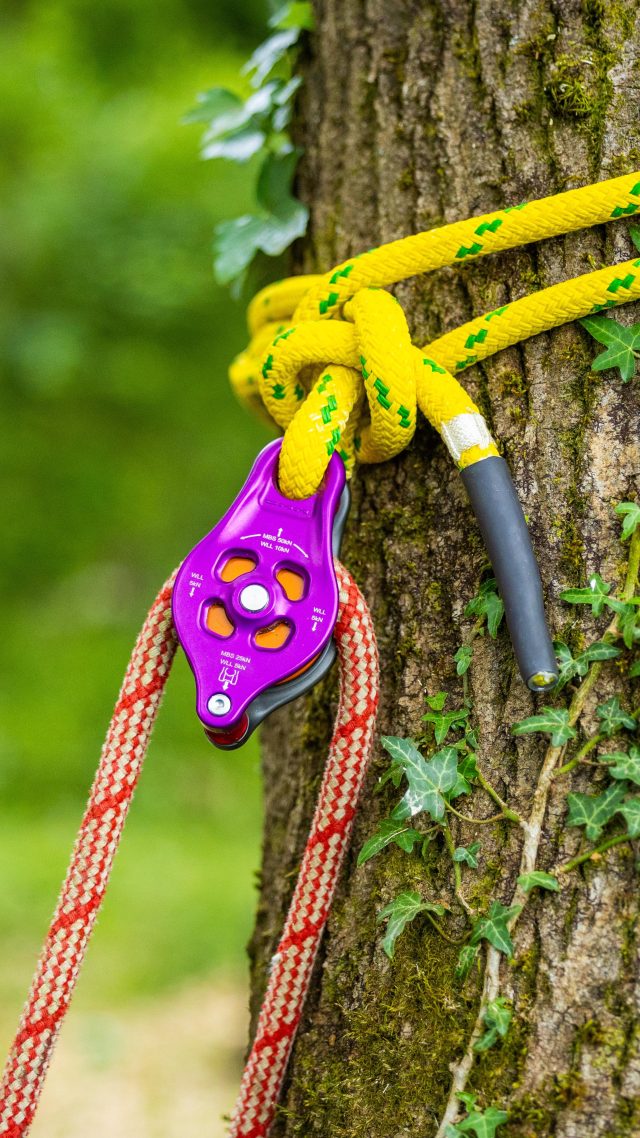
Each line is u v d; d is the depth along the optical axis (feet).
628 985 3.21
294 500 3.34
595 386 3.39
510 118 3.51
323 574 3.30
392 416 3.40
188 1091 6.59
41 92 18.39
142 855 10.80
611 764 3.25
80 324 17.66
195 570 3.30
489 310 3.48
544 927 3.26
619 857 3.25
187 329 18.06
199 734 13.84
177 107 17.98
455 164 3.56
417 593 3.49
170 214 17.65
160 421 18.17
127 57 19.52
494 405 3.45
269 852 3.84
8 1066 3.36
